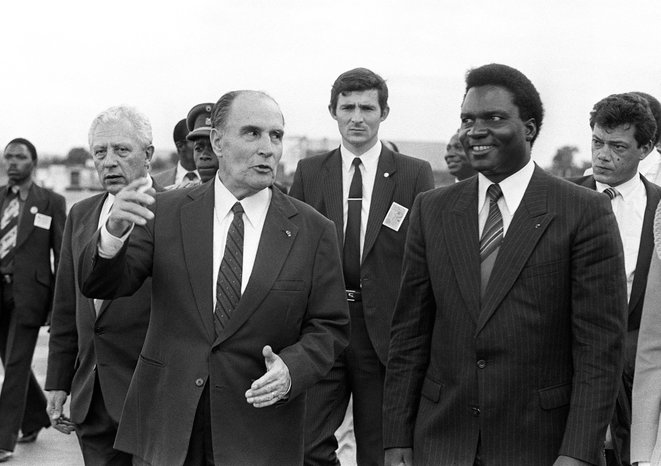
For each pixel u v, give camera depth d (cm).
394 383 411
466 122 394
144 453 402
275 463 400
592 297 381
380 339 607
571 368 389
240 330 396
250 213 409
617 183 536
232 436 394
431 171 645
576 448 373
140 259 401
